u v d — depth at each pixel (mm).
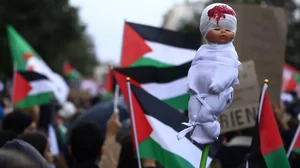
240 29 5645
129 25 5988
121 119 6559
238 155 5445
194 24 30438
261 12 5664
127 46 5969
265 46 5672
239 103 5199
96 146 4949
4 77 39062
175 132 4219
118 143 4879
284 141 5832
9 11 38469
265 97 3865
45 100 8922
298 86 13617
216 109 3055
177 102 5207
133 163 4918
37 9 38969
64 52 43594
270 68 5672
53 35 39719
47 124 8789
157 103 4316
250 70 5191
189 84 3105
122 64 5957
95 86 31688
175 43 5945
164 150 4195
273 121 3842
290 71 12180
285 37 5676
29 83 8945
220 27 3074
